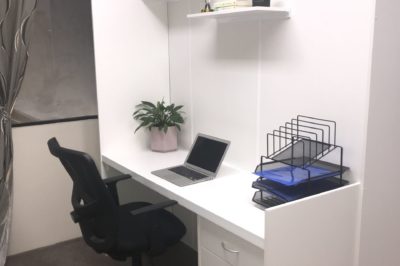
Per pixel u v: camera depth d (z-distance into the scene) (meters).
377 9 1.71
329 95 1.93
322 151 1.91
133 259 2.39
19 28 2.67
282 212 1.60
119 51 2.81
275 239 1.60
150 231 2.17
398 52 1.83
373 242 1.95
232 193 2.08
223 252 1.89
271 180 1.93
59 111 3.02
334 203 1.77
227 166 2.56
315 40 1.96
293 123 2.12
